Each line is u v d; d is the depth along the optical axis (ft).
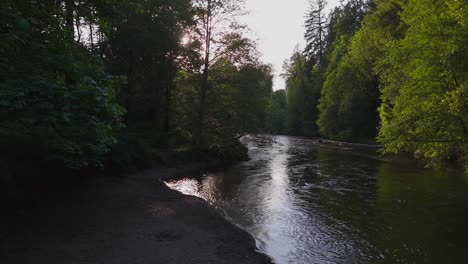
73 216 32.32
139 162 65.21
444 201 45.01
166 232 30.76
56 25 27.53
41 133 29.27
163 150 80.38
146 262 23.77
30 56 24.11
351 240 31.48
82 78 25.09
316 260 27.14
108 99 26.20
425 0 43.65
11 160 34.04
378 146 131.85
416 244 30.32
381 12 96.22
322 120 183.21
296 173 70.95
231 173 71.61
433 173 68.13
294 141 186.39
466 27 37.22
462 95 36.09
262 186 57.26
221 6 83.30
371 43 106.32
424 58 41.37
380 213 40.06
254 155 109.09
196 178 65.21
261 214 40.24
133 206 38.65
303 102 242.99
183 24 84.69
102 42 88.48
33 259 22.13
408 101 44.62
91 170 50.44
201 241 29.32
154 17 86.63
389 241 31.14
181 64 88.22
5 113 24.00
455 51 37.01
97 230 29.40
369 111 157.48
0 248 23.13
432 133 40.73
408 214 39.50
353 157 101.40
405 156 93.97
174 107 94.58
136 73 97.04
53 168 40.70
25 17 24.91
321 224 36.27
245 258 26.53
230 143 90.17
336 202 45.55
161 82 94.89
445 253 28.22
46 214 31.58
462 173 66.54
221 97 88.74
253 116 92.68
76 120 25.35
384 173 69.67
